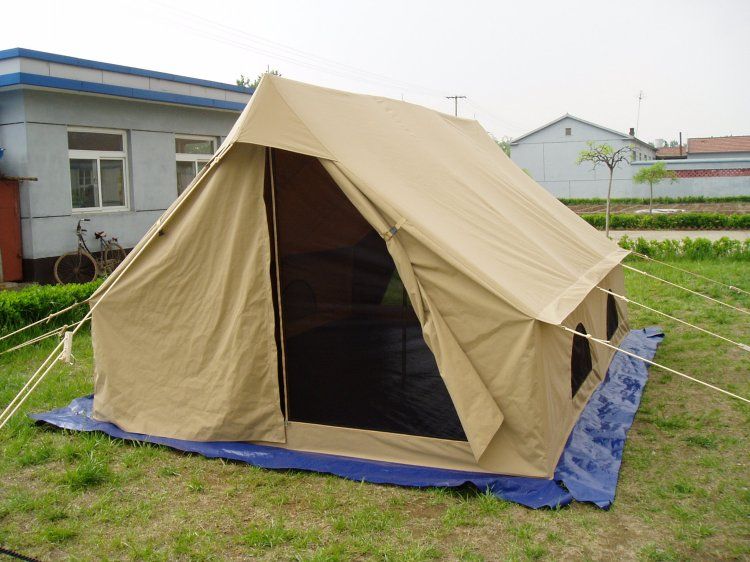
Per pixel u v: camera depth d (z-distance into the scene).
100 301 4.92
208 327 4.66
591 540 3.51
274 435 4.64
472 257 4.22
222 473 4.37
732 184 37.25
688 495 4.04
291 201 4.51
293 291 4.55
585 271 5.85
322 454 4.55
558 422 4.30
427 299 4.14
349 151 4.51
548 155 41.81
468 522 3.69
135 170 12.05
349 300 4.48
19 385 6.14
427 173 5.18
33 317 7.80
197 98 12.80
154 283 4.75
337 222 4.43
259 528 3.67
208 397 4.68
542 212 6.74
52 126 10.55
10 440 4.94
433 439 4.30
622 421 5.16
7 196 10.14
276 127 4.31
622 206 36.59
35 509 3.94
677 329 8.41
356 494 4.06
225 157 4.48
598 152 29.72
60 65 10.45
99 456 4.58
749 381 6.30
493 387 4.08
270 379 4.57
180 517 3.82
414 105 6.75
